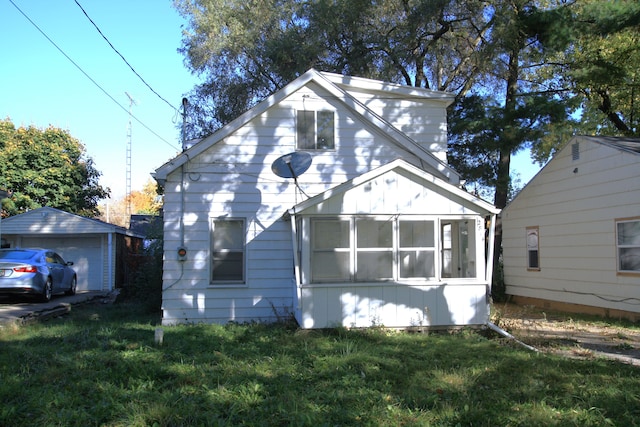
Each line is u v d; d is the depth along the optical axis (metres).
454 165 19.83
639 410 5.25
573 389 5.97
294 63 20.30
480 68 17.30
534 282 15.77
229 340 8.98
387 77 19.48
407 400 5.54
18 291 14.03
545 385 6.16
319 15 18.91
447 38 19.47
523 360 7.38
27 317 11.39
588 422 4.84
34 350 7.79
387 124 12.09
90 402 5.41
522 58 17.97
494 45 16.45
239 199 11.62
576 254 13.80
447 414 5.07
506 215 17.38
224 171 11.63
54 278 15.75
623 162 12.07
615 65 18.72
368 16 19.48
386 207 10.05
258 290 11.52
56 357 7.27
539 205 15.54
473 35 19.67
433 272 10.23
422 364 7.13
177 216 11.43
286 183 11.81
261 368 6.92
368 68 20.22
